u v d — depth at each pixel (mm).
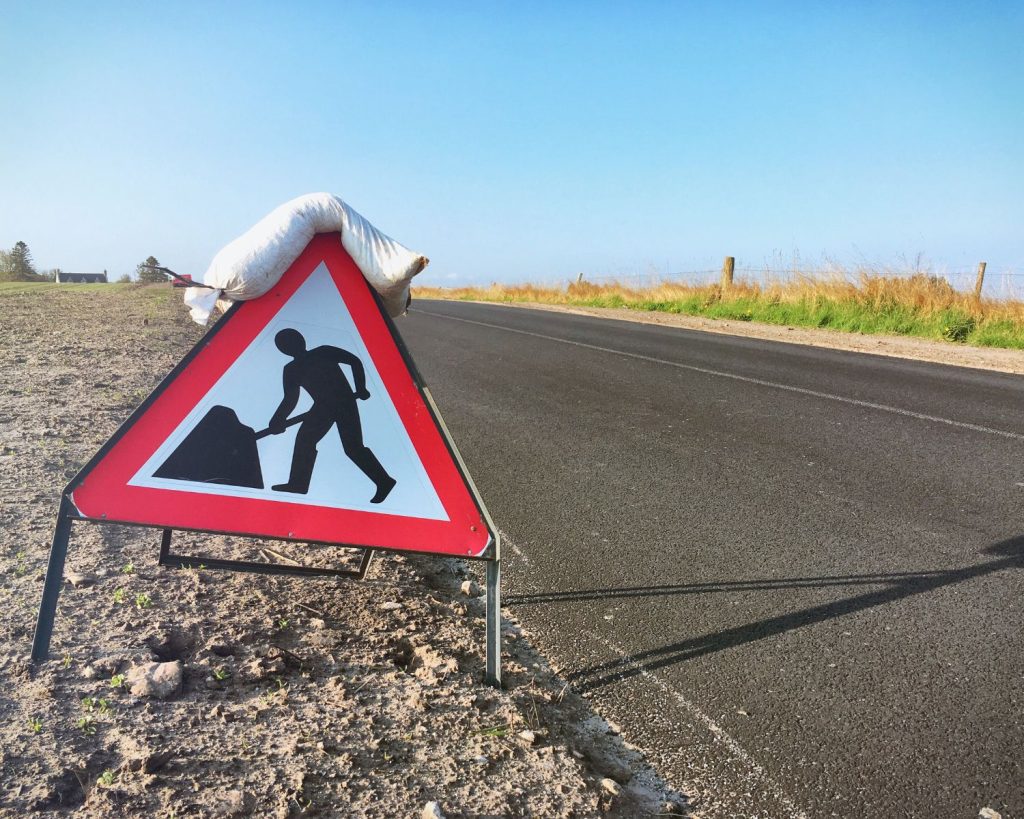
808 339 14383
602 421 7473
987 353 12289
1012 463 5867
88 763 2168
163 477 2828
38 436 5297
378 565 3918
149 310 15797
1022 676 3045
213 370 2877
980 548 4293
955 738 2678
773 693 2965
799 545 4391
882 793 2418
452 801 2217
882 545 4363
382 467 2949
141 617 3027
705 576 4016
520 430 7145
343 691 2703
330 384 2949
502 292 37594
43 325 12312
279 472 2906
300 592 3492
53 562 2709
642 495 5297
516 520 4859
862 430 6938
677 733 2732
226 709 2502
